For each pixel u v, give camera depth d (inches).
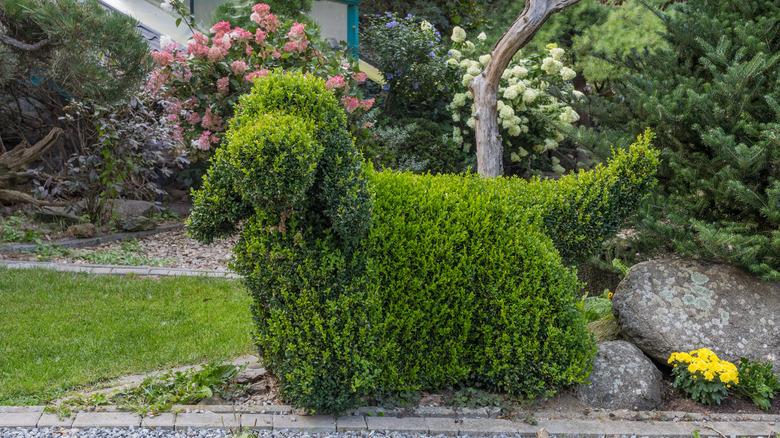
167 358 160.1
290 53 287.9
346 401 129.5
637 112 207.2
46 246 283.9
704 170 187.3
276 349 129.0
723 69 189.9
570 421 132.9
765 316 154.9
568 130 219.9
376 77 450.9
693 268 164.6
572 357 139.8
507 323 140.0
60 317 186.1
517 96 364.2
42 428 117.6
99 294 211.0
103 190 332.8
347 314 125.9
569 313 140.3
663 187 203.3
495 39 484.4
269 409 131.6
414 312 136.3
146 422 121.8
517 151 394.0
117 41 263.0
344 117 127.3
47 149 340.2
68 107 303.1
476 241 141.8
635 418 136.1
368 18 552.1
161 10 475.8
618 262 213.9
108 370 150.6
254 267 129.7
